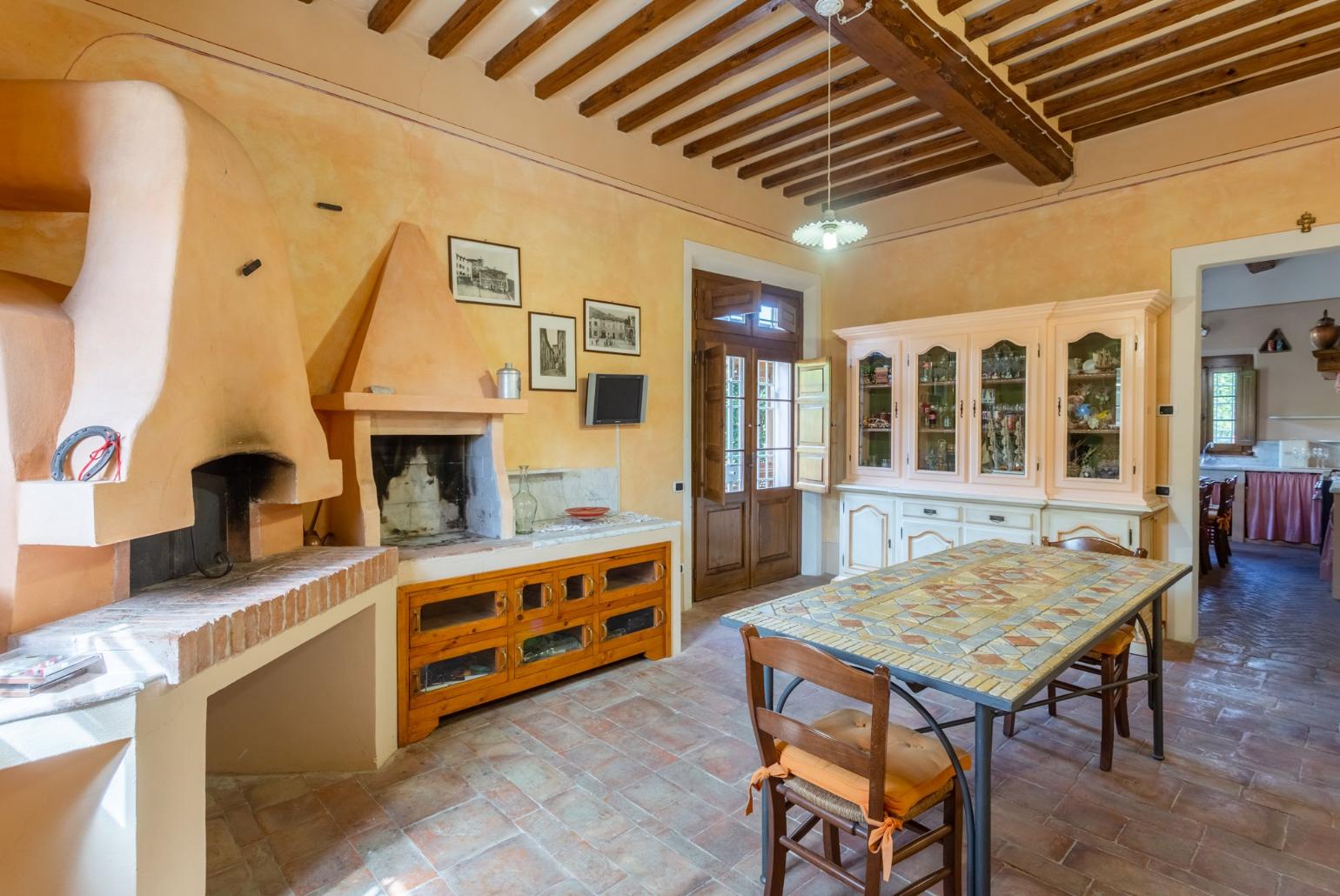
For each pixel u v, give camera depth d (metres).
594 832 2.05
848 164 4.51
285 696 2.41
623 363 4.05
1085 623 1.85
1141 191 3.91
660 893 1.78
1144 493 3.71
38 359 1.60
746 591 5.04
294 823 2.11
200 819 1.57
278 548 2.45
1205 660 3.51
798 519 5.55
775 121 3.79
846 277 5.37
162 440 1.66
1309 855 1.91
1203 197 3.70
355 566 2.26
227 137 2.04
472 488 3.28
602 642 3.31
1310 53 3.08
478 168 3.36
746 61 3.19
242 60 2.61
